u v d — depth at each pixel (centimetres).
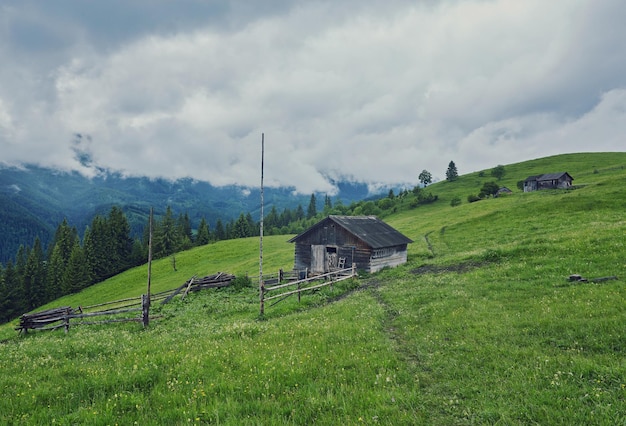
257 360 1157
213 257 9500
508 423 750
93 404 883
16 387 1025
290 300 2761
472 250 4431
